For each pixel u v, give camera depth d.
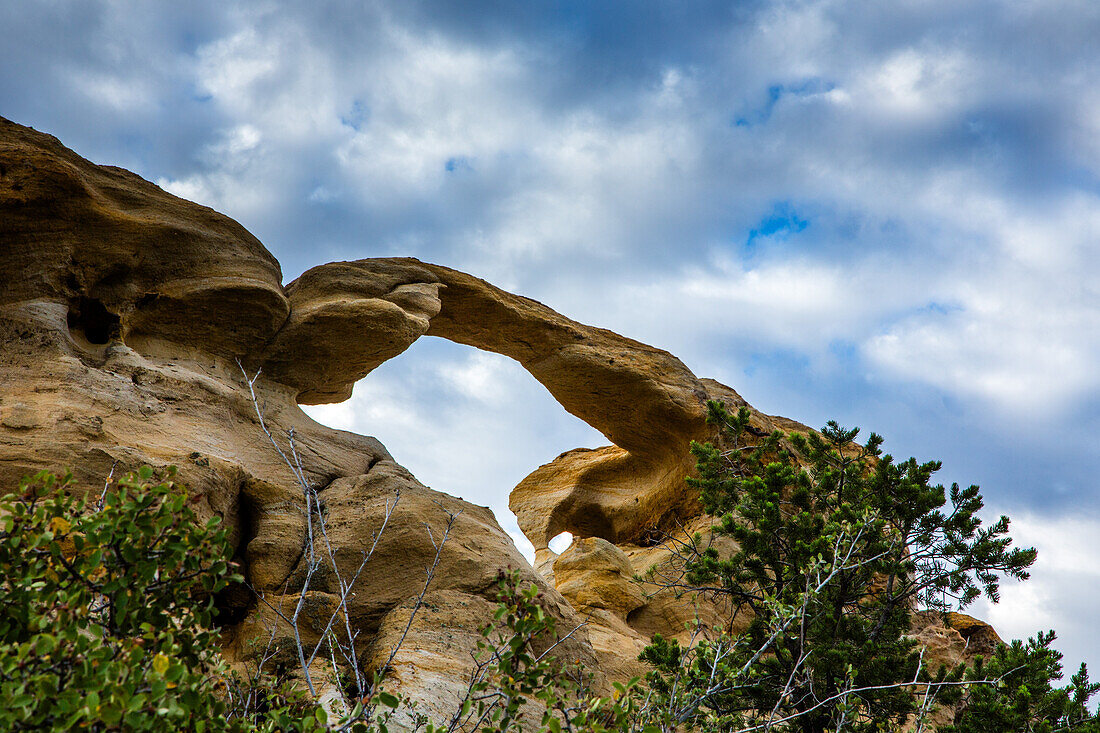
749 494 18.48
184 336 19.89
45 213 18.28
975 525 16.97
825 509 18.27
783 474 17.78
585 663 16.33
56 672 4.93
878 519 15.85
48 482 6.21
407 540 16.59
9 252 17.73
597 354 28.73
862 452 18.73
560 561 24.91
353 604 15.58
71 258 18.28
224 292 20.14
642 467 31.19
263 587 15.35
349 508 17.42
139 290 19.42
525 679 6.83
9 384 15.38
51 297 17.64
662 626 23.84
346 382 22.89
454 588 16.17
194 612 6.17
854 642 15.62
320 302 22.66
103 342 18.62
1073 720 14.38
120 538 5.90
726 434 28.12
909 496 17.05
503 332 28.30
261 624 14.42
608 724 7.27
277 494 17.05
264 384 20.86
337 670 6.98
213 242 20.77
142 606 5.98
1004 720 13.60
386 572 16.16
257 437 18.66
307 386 21.77
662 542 27.97
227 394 18.77
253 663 13.14
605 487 31.36
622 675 19.25
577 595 23.59
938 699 15.20
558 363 28.72
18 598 5.59
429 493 18.53
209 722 5.61
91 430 14.73
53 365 16.17
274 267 22.06
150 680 4.82
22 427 14.18
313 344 21.58
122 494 6.09
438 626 14.77
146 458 15.08
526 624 6.84
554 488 32.06
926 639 25.28
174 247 20.11
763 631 16.14
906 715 14.95
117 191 19.97
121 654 5.29
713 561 17.89
